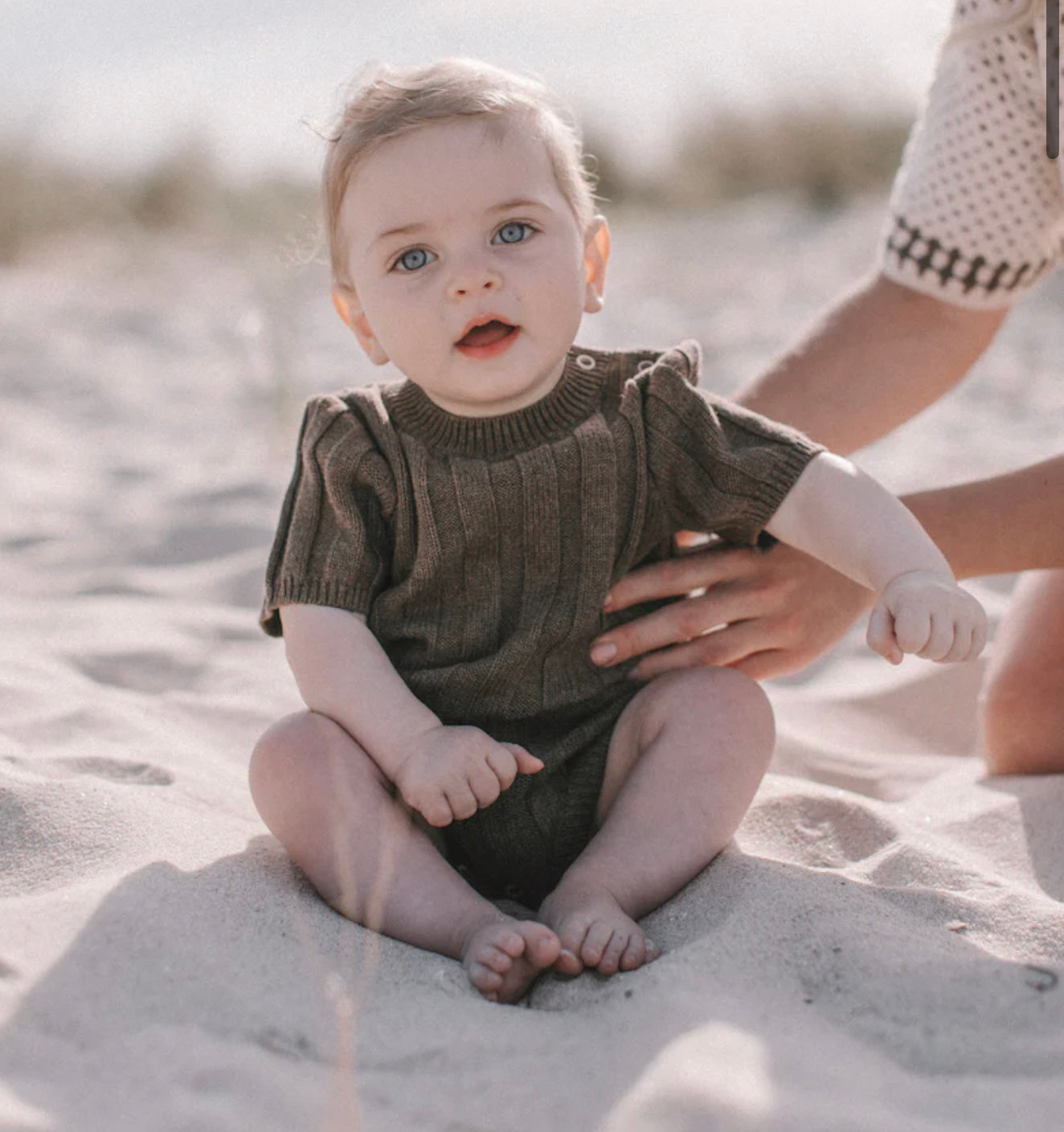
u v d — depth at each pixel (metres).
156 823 1.64
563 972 1.37
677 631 1.72
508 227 1.61
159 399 5.26
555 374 1.68
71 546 3.43
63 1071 1.12
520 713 1.67
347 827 1.51
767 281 7.48
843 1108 1.05
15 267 9.07
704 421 1.70
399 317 1.62
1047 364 5.18
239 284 7.77
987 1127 1.07
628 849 1.52
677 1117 1.04
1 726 2.10
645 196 11.63
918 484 3.61
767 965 1.33
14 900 1.41
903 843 1.68
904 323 2.11
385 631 1.68
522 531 1.65
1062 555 1.83
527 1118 1.09
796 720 2.46
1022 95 2.00
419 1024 1.24
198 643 2.71
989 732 2.10
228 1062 1.13
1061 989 1.26
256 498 3.77
